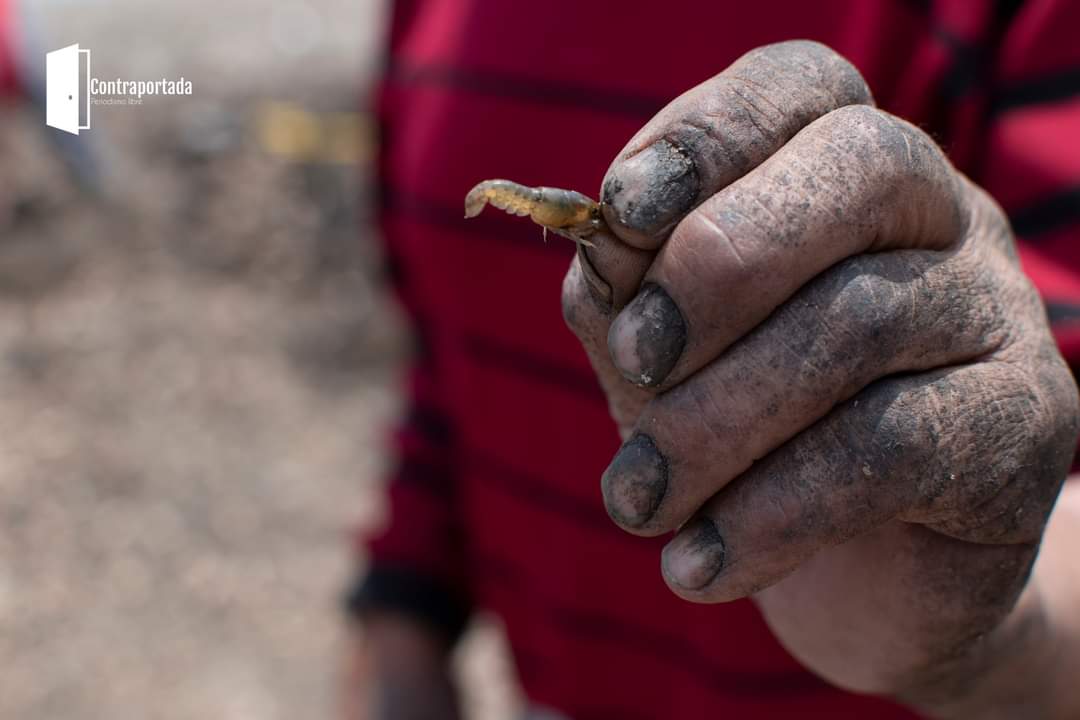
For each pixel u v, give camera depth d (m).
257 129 1.52
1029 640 0.30
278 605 1.06
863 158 0.25
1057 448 0.27
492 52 0.43
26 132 1.44
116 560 1.11
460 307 0.47
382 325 1.41
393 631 0.56
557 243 0.43
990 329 0.26
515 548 0.50
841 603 0.29
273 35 1.66
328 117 1.53
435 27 0.48
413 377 0.56
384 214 0.53
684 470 0.25
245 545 1.13
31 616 1.03
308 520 1.16
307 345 1.39
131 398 1.29
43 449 1.22
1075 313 0.33
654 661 0.46
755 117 0.25
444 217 0.46
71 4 1.58
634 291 0.26
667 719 0.47
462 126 0.44
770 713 0.42
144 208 1.48
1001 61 0.35
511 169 0.43
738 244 0.24
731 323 0.25
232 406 1.30
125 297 1.43
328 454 1.25
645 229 0.25
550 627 0.50
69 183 1.46
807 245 0.25
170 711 0.95
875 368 0.25
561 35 0.41
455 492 0.55
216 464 1.22
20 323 1.38
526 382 0.45
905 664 0.29
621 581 0.46
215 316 1.41
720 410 0.25
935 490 0.26
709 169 0.25
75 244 1.45
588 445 0.44
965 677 0.30
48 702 0.95
